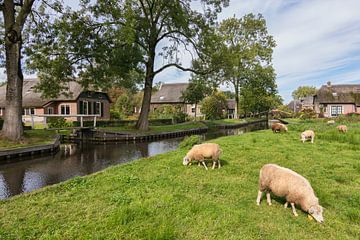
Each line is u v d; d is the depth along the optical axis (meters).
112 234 4.18
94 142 21.78
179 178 7.55
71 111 33.25
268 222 4.67
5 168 11.72
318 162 9.14
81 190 6.55
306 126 22.41
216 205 5.34
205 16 23.58
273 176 5.29
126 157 14.75
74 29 18.70
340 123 24.30
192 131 30.66
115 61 21.02
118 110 47.12
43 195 6.19
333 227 4.52
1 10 14.96
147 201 5.52
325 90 46.12
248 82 48.66
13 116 15.21
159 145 19.97
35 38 18.14
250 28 45.53
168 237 4.05
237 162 9.45
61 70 19.38
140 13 23.28
